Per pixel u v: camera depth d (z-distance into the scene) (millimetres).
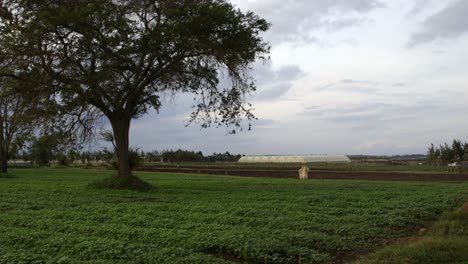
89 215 16375
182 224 14305
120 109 28281
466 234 13211
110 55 25500
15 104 26609
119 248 10523
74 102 26203
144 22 27234
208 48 26516
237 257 10750
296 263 10266
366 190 28266
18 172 57844
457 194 25094
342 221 15250
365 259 10289
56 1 24672
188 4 25891
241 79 30078
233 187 30469
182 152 120438
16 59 24578
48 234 12555
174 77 29344
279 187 30422
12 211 17672
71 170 66562
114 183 28266
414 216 16859
